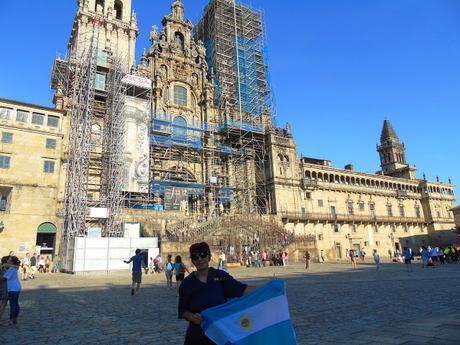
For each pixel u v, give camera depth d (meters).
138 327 11.88
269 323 4.98
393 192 87.88
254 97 75.81
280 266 47.84
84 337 10.60
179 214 54.59
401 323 10.95
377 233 81.62
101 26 60.59
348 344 8.84
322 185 74.62
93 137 54.91
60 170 48.94
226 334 4.68
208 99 70.25
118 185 50.88
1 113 46.41
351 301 15.96
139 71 62.41
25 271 32.09
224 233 51.34
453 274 27.69
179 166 64.12
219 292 5.08
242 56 77.50
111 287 24.84
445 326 10.18
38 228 45.53
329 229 73.25
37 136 48.03
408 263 33.28
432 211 93.25
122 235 46.59
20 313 14.81
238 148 71.69
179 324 12.27
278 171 69.12
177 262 21.86
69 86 55.78
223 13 77.88
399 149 114.19
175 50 70.25
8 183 44.84
